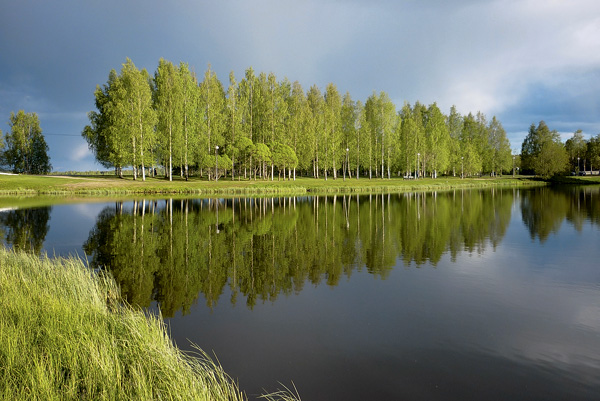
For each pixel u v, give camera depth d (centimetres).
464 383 521
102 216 2425
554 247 1469
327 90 6588
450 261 1248
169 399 421
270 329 707
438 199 3781
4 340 507
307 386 511
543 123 9212
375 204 3275
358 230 1900
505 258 1283
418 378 534
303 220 2267
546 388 509
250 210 2806
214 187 4728
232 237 1719
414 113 7744
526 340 655
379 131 6950
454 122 8706
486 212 2636
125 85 5047
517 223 2112
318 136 6300
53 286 778
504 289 945
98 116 5388
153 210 2775
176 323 739
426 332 690
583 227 1955
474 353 609
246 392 494
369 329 704
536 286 970
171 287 982
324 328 711
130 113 4972
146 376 464
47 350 492
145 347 532
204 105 5828
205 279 1057
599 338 664
